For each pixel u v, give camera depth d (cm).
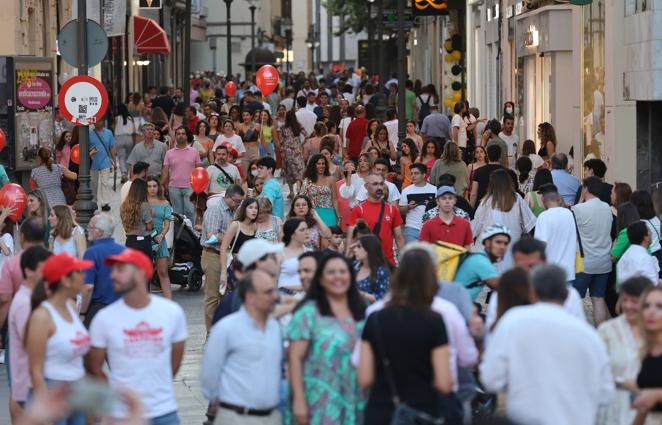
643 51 5106
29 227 3055
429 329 2116
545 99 7462
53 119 6147
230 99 11219
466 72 11344
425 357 2122
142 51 12219
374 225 3919
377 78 14275
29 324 2362
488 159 5069
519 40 8006
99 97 4456
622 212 3525
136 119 9800
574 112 6431
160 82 15525
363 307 2312
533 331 2050
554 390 2039
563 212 3609
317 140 7225
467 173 5012
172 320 2338
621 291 2347
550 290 2073
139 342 2305
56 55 9319
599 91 5900
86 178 4503
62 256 2381
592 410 2058
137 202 4247
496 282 2728
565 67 7006
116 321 2306
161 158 6206
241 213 3741
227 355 2277
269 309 2270
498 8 9125
